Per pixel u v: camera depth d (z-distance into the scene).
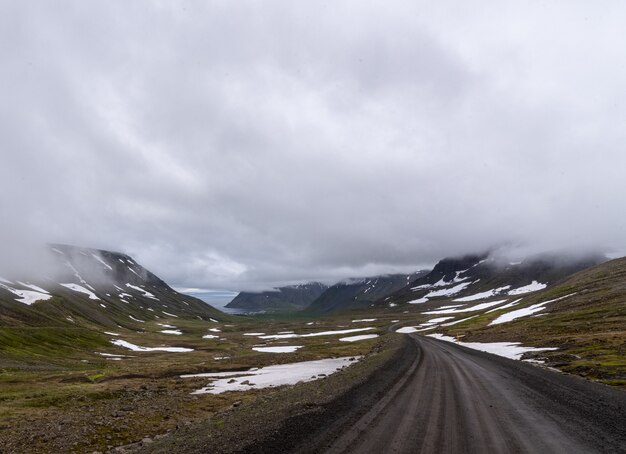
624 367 31.39
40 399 33.25
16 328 113.81
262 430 15.07
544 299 149.62
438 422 16.19
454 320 198.75
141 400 33.53
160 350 135.62
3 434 22.39
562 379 28.08
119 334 174.88
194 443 14.87
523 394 22.50
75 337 126.75
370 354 67.38
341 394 21.52
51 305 176.50
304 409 18.30
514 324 106.50
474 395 22.36
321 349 98.81
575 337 59.22
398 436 14.19
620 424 15.52
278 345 133.00
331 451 12.60
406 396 22.00
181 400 32.97
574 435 14.22
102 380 51.94
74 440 20.92
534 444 13.27
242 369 62.53
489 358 47.31
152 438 20.72
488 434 14.48
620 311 85.94
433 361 43.31
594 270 172.38
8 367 70.06
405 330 174.38
